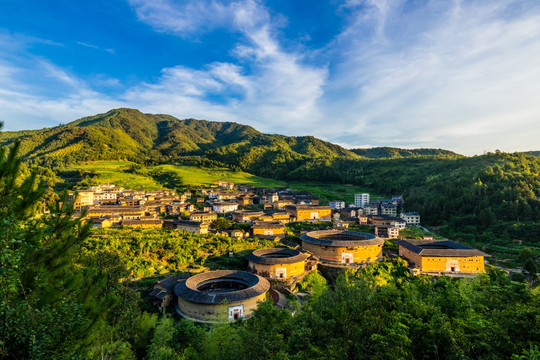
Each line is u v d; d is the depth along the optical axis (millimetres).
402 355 21844
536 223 135875
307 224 155250
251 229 134250
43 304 16172
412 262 107250
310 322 31453
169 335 43125
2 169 15828
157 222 129250
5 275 14227
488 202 162375
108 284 37688
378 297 31953
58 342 15617
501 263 112625
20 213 16797
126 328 34781
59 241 18859
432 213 175625
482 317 28234
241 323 51469
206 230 125938
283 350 28766
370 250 110688
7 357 14258
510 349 21453
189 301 66938
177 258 92812
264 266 92875
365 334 26266
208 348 37688
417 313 27844
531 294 33750
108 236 103562
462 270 100625
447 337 23078
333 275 100750
